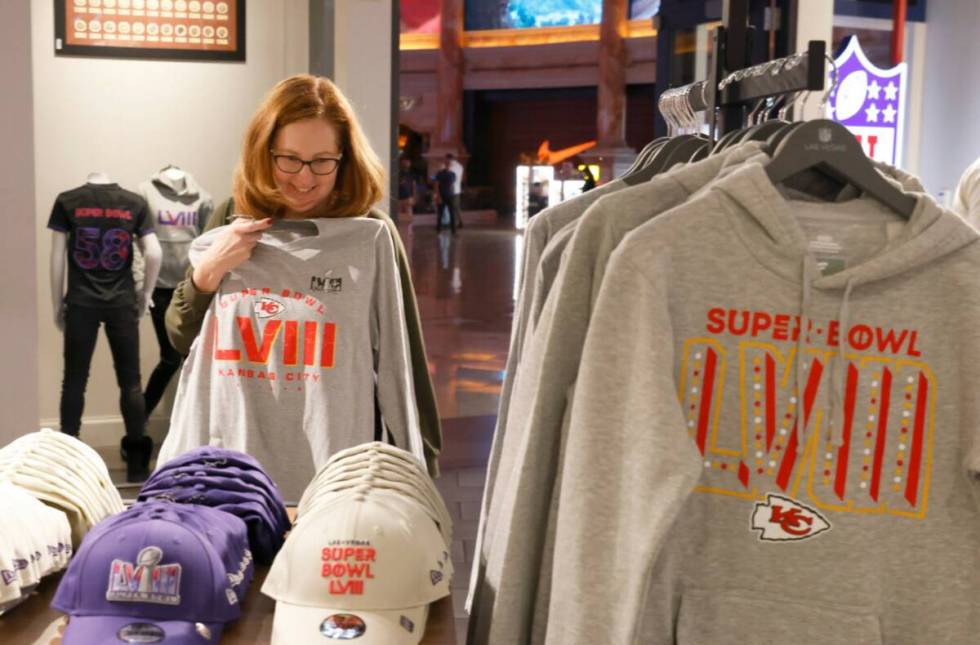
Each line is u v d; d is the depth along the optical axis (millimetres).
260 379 2238
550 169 26906
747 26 2229
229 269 2207
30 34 3785
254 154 2213
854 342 1476
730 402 1471
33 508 1456
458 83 30922
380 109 5434
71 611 1304
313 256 2234
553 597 1442
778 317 1468
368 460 1548
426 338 9578
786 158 1499
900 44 7133
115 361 5004
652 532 1336
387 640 1309
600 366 1414
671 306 1448
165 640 1272
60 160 5469
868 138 6062
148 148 5566
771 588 1480
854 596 1476
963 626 1484
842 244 1517
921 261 1462
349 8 5328
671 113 2646
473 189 31797
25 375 3908
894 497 1481
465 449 5824
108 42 5465
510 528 1484
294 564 1360
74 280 4875
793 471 1477
